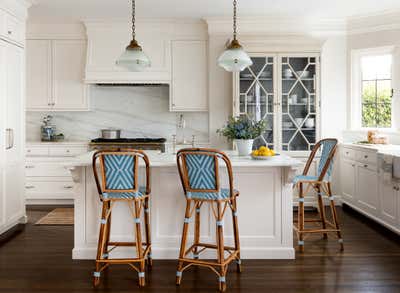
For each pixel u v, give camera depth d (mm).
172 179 3451
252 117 5395
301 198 3732
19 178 4598
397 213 4008
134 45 3611
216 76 5680
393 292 2785
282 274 3127
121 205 3455
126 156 2918
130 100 6191
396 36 5191
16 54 4480
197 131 6137
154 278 3070
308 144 5434
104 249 3260
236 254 3129
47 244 3914
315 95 5387
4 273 3166
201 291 2830
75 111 5977
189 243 3461
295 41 5359
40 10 5195
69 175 5648
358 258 3484
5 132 4223
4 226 4199
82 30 5750
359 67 5602
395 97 5242
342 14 5332
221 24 5566
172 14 5367
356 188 5059
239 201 3465
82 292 2820
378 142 5105
